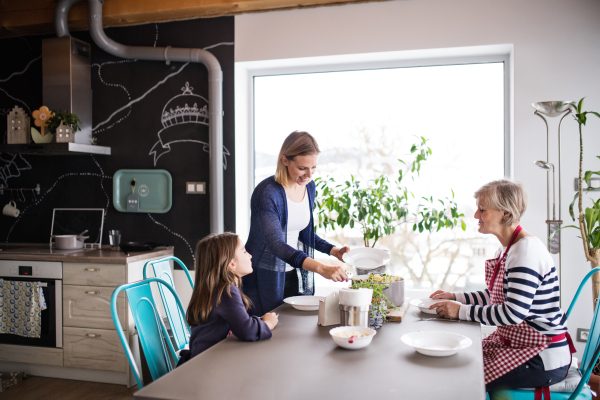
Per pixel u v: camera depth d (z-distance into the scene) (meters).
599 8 2.82
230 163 3.48
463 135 3.26
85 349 3.11
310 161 2.08
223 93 3.47
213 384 1.18
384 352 1.42
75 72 3.57
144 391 1.13
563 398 1.74
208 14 3.45
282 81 3.60
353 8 3.19
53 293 3.16
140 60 3.65
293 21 3.30
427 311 1.91
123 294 3.03
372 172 3.43
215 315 1.64
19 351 3.23
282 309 2.02
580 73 2.85
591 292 2.83
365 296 1.61
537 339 1.75
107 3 3.51
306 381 1.19
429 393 1.11
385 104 3.40
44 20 3.63
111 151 3.73
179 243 3.61
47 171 3.86
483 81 3.22
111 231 3.47
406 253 3.37
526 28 2.92
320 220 3.20
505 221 1.83
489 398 1.82
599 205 2.61
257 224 2.14
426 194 3.32
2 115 3.91
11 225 3.94
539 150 2.91
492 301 1.90
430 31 3.07
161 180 3.62
